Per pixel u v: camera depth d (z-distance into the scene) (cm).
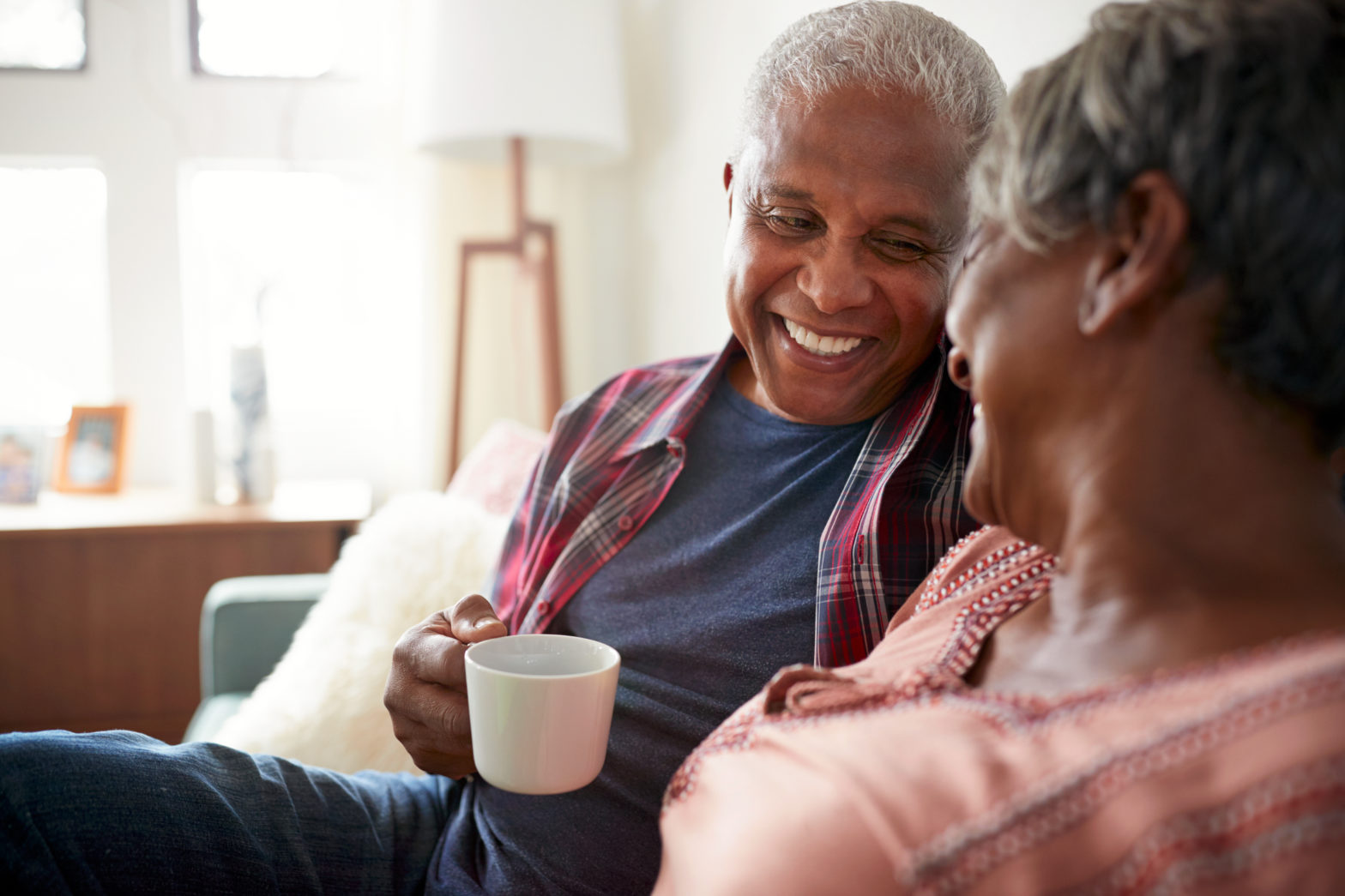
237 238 273
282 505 235
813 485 93
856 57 80
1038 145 48
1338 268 41
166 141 265
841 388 90
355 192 277
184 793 79
